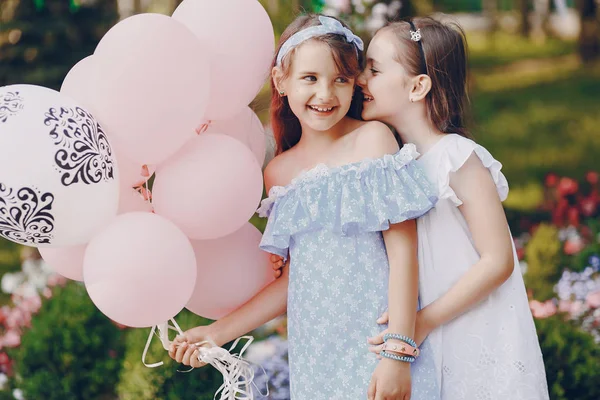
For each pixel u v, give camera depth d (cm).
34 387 366
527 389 221
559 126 920
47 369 372
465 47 242
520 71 1138
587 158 834
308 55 217
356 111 241
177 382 312
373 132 223
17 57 669
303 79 219
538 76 1105
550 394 302
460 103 238
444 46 231
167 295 212
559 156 844
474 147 223
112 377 370
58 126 193
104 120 210
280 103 243
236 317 239
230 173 219
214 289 235
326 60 217
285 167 238
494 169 226
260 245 233
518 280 230
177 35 211
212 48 224
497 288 226
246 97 233
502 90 1054
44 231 196
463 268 224
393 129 248
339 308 219
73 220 198
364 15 441
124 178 223
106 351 375
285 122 246
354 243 219
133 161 221
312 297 222
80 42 686
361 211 213
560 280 382
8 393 378
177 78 208
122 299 209
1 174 188
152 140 210
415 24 234
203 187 217
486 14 1377
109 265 207
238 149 224
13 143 188
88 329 374
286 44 223
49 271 473
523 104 994
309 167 232
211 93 227
